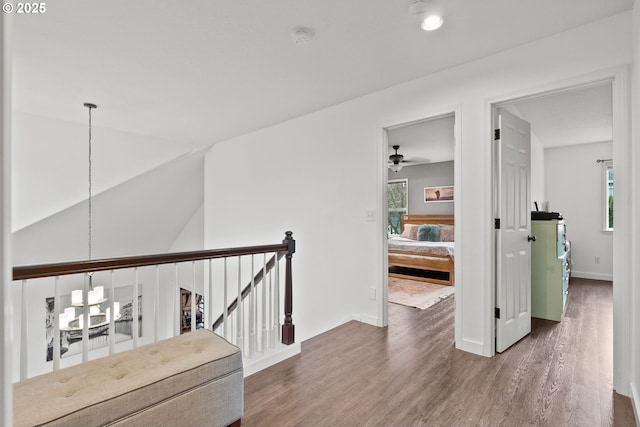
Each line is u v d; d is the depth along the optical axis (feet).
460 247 8.63
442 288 15.99
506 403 6.15
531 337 9.43
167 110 12.02
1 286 1.08
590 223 17.43
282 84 9.77
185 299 21.26
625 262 6.35
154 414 4.47
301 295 12.90
